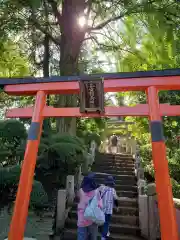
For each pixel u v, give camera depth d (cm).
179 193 1018
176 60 1087
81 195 486
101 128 1522
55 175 864
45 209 673
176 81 413
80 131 1477
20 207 387
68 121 1080
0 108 1382
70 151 809
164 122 1237
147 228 666
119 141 1923
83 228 475
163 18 934
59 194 689
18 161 847
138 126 1566
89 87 423
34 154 415
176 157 1238
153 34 981
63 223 664
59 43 1205
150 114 397
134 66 1297
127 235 671
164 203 339
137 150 1278
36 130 427
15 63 1310
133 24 1198
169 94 1143
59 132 1062
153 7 944
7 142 806
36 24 1123
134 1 990
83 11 1127
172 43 953
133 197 900
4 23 977
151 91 412
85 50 1333
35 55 1338
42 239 549
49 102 1312
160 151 366
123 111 424
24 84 464
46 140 877
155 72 417
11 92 473
